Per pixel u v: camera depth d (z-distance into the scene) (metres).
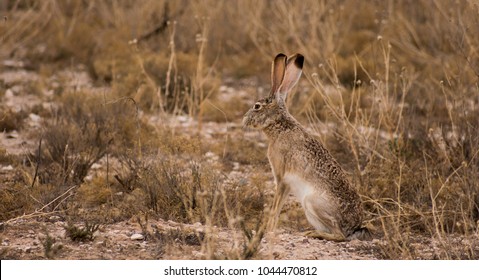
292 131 17.36
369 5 35.88
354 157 21.67
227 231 17.03
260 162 22.30
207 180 18.80
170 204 18.25
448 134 23.59
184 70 28.62
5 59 33.25
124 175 20.17
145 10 34.41
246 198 18.69
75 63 33.34
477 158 20.41
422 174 20.00
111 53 31.94
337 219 16.66
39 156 20.00
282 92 17.78
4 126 24.70
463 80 25.55
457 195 18.84
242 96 29.58
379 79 25.66
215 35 33.81
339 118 22.38
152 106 26.30
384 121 21.89
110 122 23.52
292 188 17.22
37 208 18.06
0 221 17.48
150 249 15.73
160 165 19.67
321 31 31.55
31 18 35.44
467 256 15.77
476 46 26.39
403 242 15.84
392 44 32.81
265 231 17.11
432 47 30.95
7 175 20.55
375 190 19.19
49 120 25.45
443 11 29.22
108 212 17.86
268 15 34.84
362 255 15.88
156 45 33.00
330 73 29.92
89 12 36.69
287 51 30.53
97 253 15.43
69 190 18.27
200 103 26.47
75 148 21.78
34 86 29.22
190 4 33.81
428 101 26.27
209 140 24.34
